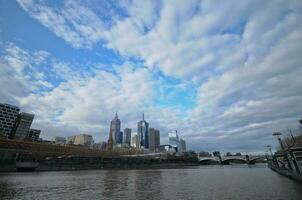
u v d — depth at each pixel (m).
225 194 46.41
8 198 44.16
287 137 171.88
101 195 48.12
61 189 59.12
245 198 40.41
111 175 128.12
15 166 166.50
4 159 173.62
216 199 40.88
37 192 53.00
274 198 38.88
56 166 196.38
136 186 66.81
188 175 124.19
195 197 43.97
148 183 76.69
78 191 55.09
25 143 198.12
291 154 65.62
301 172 59.53
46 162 195.25
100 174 138.62
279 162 123.25
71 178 101.38
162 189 58.38
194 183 74.31
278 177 82.88
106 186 66.94
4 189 57.94
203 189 56.59
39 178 99.81
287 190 47.28
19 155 194.75
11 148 185.12
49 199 43.19
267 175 98.25
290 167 74.81
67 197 45.59
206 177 103.62
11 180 87.25
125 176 118.19
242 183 68.31
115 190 56.94
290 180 67.69
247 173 124.00
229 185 64.06
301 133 163.50
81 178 101.69
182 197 44.41
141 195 47.88
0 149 173.75
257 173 118.69
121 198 44.22
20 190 56.41
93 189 59.19
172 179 95.00
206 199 41.28
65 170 199.62
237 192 48.62
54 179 94.50
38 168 178.00
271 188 52.28
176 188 60.25
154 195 47.66
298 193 42.41
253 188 54.38
